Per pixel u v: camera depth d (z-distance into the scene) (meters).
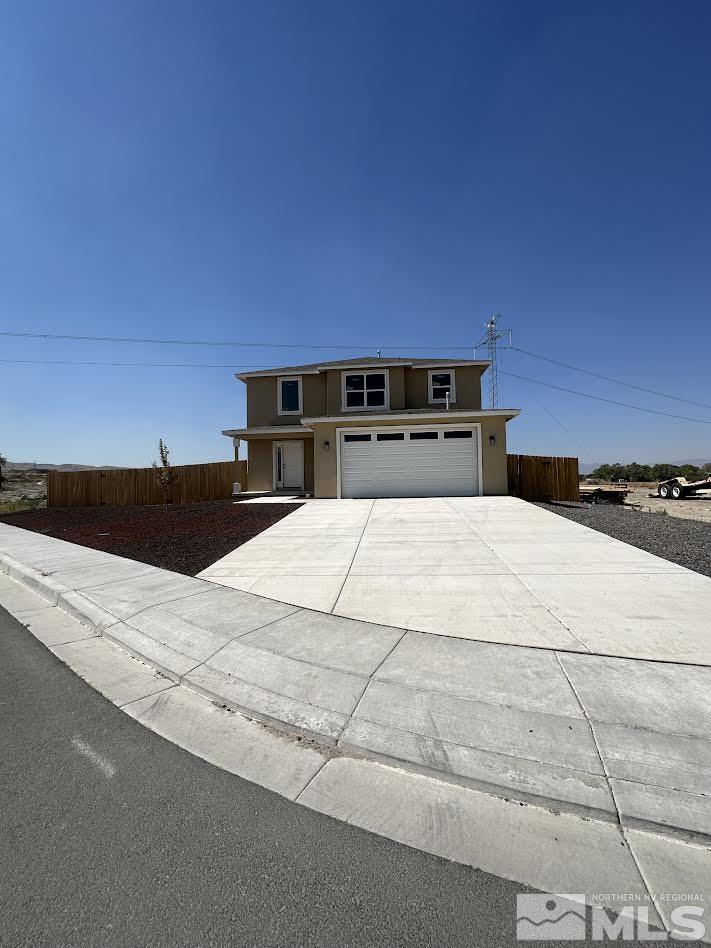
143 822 2.43
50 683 4.06
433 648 4.18
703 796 2.47
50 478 21.61
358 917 1.90
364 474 15.70
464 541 8.66
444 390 20.09
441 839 2.31
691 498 28.44
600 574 6.30
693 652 3.92
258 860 2.19
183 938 1.82
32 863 2.17
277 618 5.08
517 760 2.79
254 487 20.77
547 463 17.83
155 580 6.88
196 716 3.49
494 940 1.80
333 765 2.90
